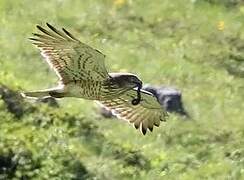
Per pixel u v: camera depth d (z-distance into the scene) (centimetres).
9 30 2416
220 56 2553
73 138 1961
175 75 2373
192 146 2072
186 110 2214
